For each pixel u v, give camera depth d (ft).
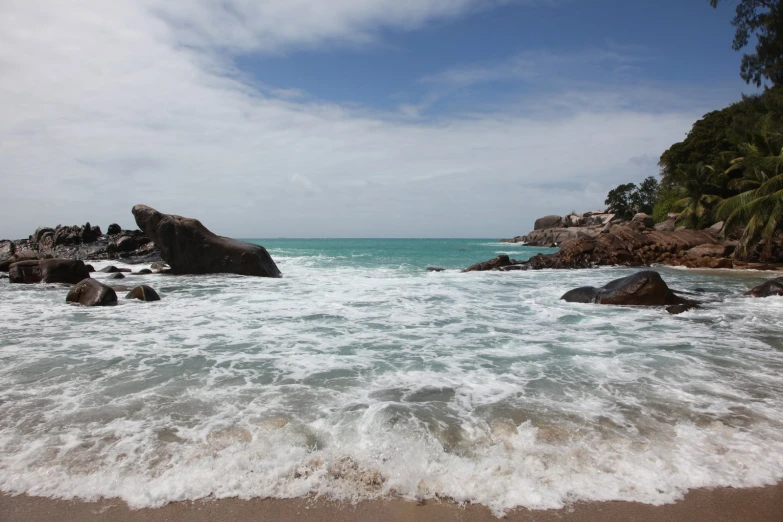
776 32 109.60
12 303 39.58
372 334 27.40
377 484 11.27
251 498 10.76
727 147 140.26
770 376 19.17
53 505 10.45
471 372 19.65
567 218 286.46
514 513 10.31
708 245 100.63
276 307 37.73
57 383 17.93
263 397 16.44
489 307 38.04
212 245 68.74
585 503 10.59
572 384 18.03
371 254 148.15
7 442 12.97
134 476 11.41
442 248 217.36
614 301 38.86
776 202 82.94
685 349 23.77
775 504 10.52
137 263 98.37
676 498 10.75
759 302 40.29
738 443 13.14
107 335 26.89
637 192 249.55
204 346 24.23
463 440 13.20
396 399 16.33
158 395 16.62
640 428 14.02
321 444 12.93
